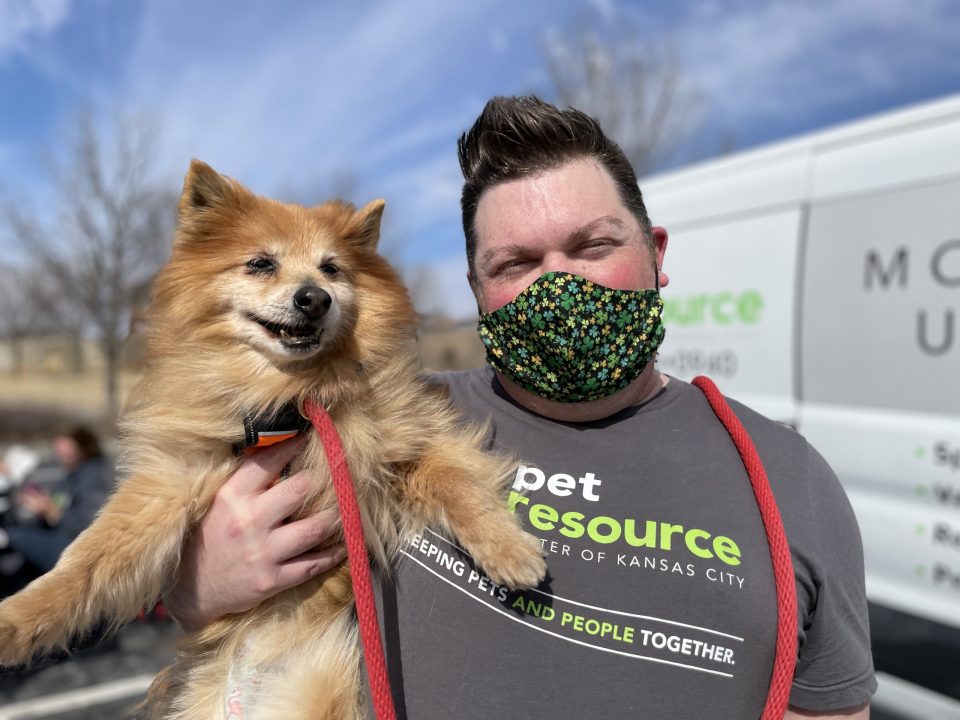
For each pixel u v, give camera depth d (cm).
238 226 71
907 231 106
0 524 203
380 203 80
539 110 55
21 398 681
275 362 65
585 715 43
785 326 123
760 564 46
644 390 57
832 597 47
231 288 67
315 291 64
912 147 107
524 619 47
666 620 45
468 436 62
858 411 112
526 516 51
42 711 138
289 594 62
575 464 52
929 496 102
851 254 113
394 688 47
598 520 49
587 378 53
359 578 49
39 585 58
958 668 98
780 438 54
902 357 106
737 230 133
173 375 66
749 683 44
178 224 71
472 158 58
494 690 45
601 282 53
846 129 117
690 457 52
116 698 144
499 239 55
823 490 50
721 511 48
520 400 59
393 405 68
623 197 55
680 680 44
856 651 47
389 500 62
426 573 52
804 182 122
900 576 106
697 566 46
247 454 62
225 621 62
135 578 60
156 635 169
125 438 67
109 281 511
